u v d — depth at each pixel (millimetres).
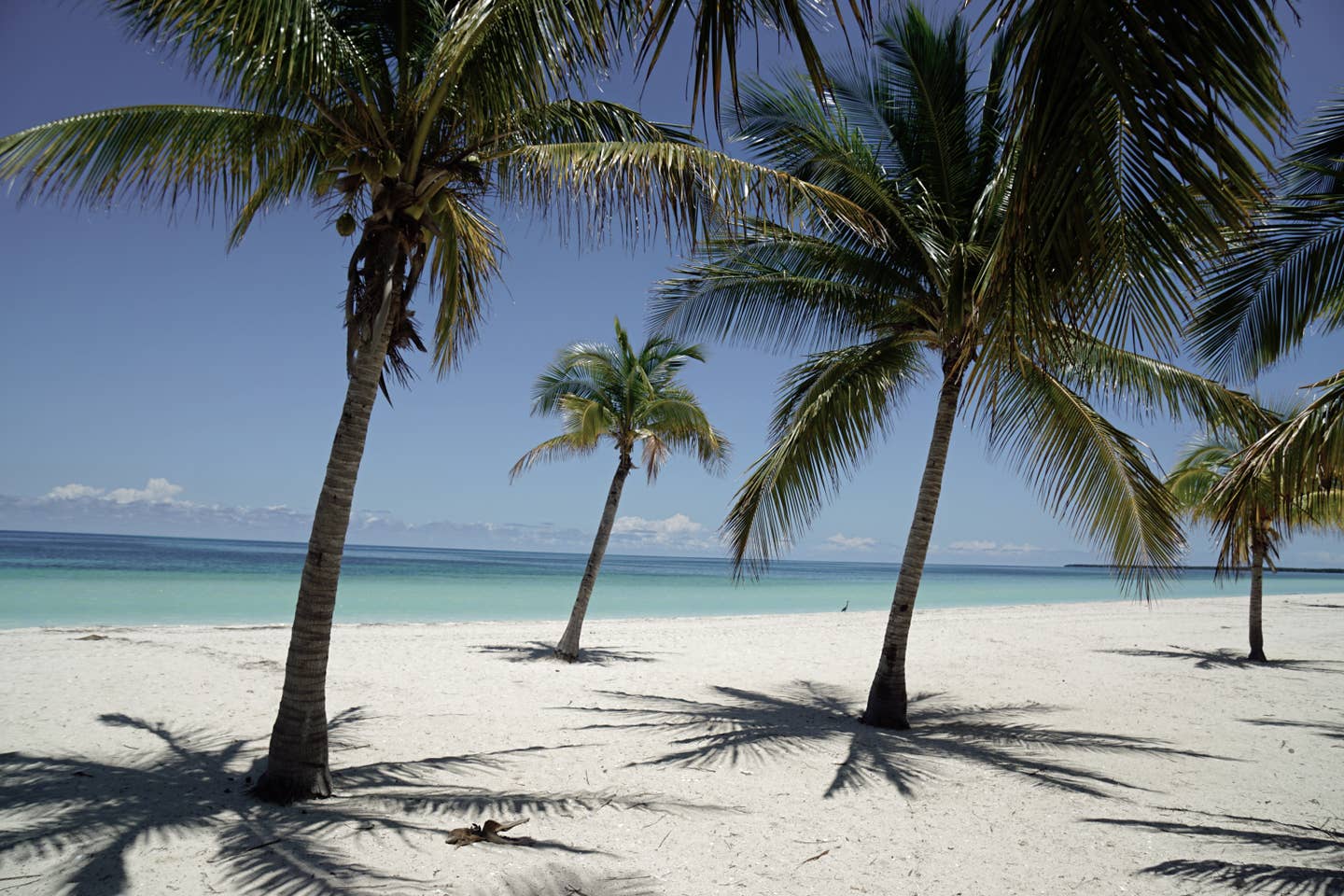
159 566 40156
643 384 13141
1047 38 2018
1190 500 14719
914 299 7902
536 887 3865
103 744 6359
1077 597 46500
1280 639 18922
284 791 5027
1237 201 2109
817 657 14430
